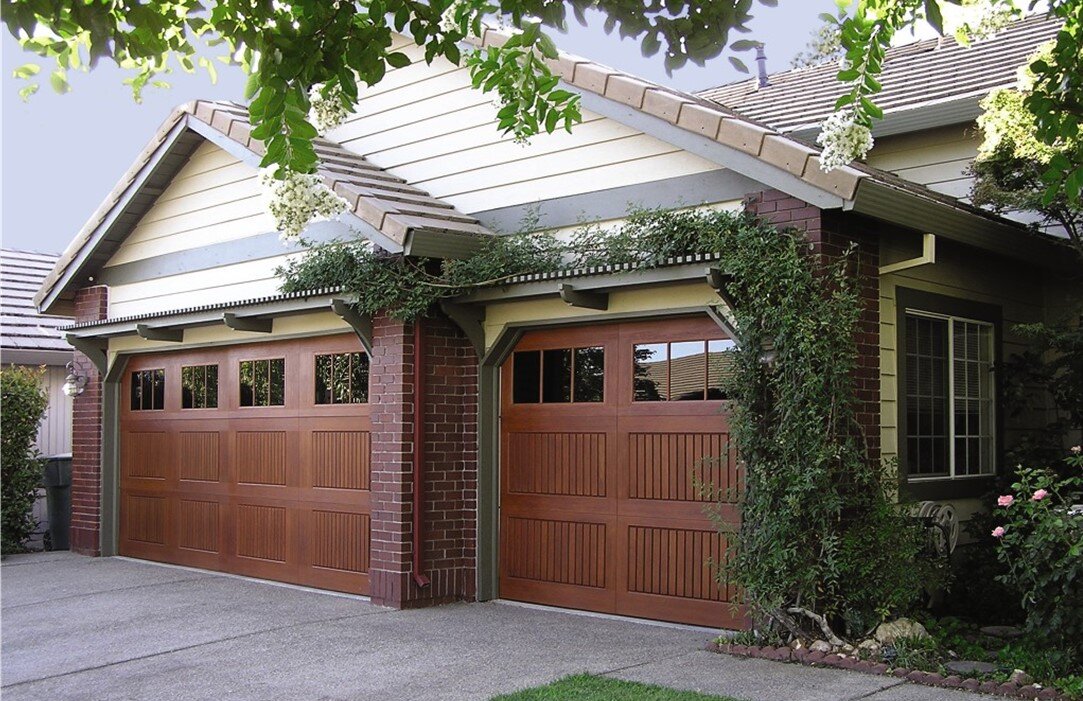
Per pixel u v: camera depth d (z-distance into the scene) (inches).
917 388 339.3
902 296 326.3
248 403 442.6
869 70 206.8
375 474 368.8
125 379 513.7
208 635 320.5
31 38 157.4
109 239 502.9
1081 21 207.8
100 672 278.5
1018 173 344.2
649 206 327.6
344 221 362.6
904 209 290.4
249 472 439.8
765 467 281.6
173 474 480.4
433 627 325.4
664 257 300.8
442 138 393.1
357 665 278.1
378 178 397.4
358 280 362.0
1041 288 418.0
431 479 366.3
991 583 333.1
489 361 371.2
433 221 358.0
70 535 536.4
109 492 510.9
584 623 329.1
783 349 279.0
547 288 331.0
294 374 422.0
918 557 303.6
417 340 365.4
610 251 318.3
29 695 257.8
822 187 275.1
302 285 387.2
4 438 522.6
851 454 279.3
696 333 322.0
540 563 360.5
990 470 375.9
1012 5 218.5
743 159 293.9
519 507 366.9
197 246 464.4
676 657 278.1
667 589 326.0
